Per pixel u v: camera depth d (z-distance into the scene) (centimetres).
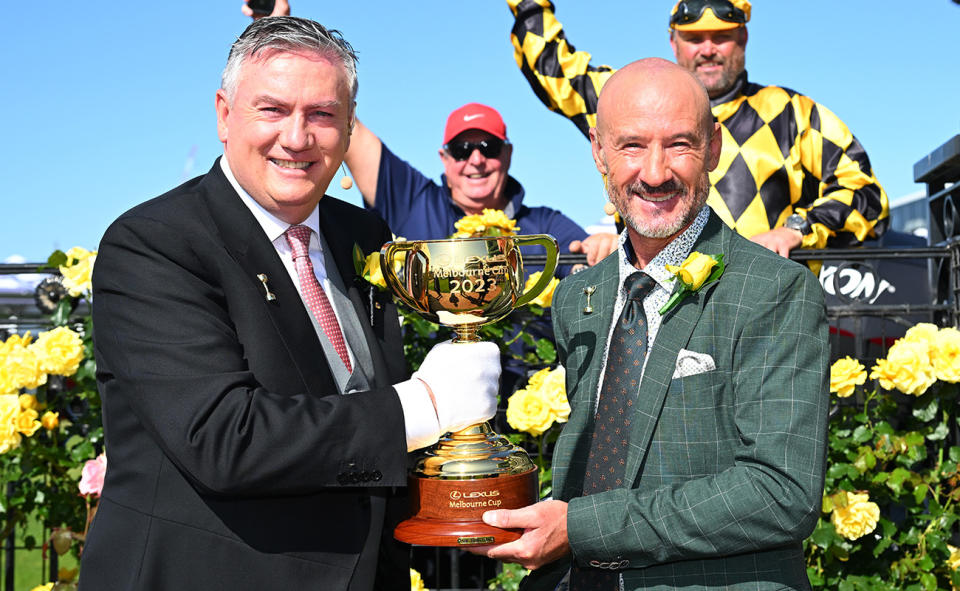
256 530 166
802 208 406
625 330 195
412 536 173
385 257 180
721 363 182
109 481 176
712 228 196
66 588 366
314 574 168
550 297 377
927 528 351
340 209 216
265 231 186
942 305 386
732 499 169
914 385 347
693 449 181
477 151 471
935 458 375
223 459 155
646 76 190
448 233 470
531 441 389
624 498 176
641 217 191
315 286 189
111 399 175
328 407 163
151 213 176
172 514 166
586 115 430
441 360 173
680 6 405
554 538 176
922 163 443
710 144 196
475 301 181
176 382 160
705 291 184
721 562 179
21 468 381
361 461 161
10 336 396
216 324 168
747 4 401
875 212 388
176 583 164
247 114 173
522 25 450
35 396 386
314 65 172
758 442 173
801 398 174
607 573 186
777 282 181
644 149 188
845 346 455
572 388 211
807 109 403
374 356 195
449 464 176
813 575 342
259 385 170
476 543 171
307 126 174
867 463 343
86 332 394
